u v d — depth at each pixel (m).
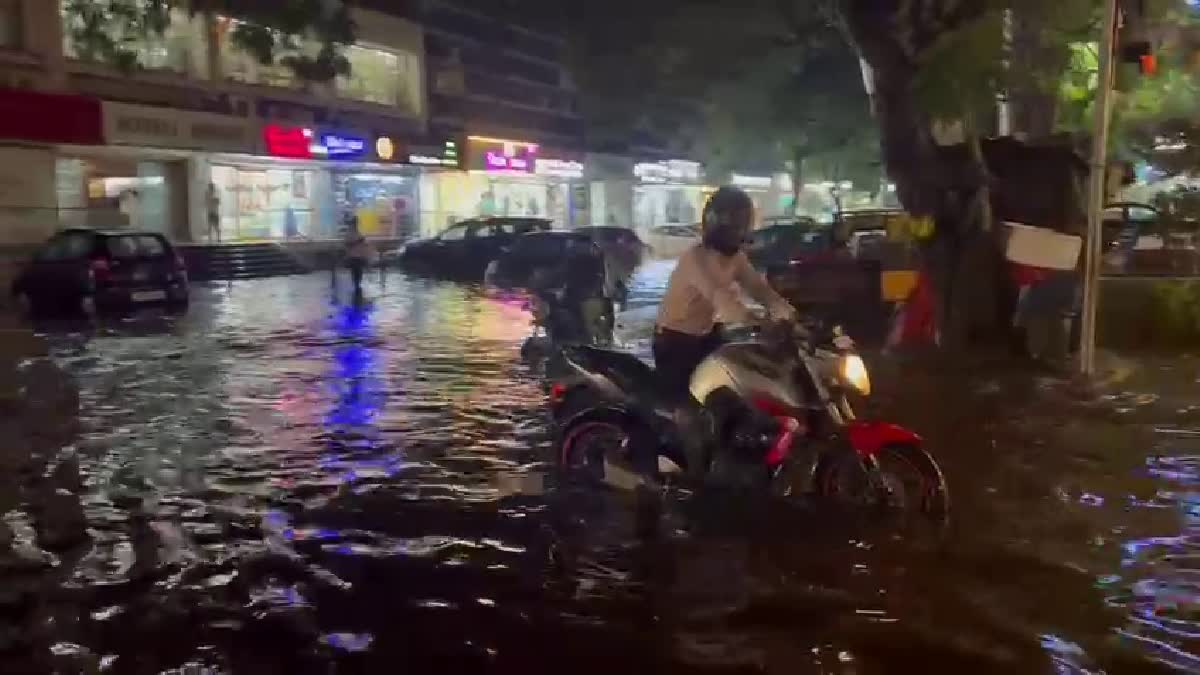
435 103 41.91
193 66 31.03
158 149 28.91
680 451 6.76
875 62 13.09
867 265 15.61
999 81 12.72
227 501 7.14
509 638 4.88
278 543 6.25
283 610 5.23
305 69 29.62
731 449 6.50
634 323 18.66
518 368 13.09
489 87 45.56
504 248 28.33
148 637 4.91
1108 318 13.89
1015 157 13.41
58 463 8.20
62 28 26.70
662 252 42.94
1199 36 13.74
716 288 6.48
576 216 53.06
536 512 6.80
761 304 6.72
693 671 4.52
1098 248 11.55
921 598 5.29
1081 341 11.70
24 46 25.81
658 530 6.37
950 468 7.75
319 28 29.28
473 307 21.70
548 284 18.16
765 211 61.22
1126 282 13.87
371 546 6.18
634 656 4.67
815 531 6.29
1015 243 12.15
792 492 6.49
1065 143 13.28
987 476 7.53
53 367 13.39
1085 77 15.01
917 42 12.73
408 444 8.80
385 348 15.11
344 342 15.84
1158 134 15.73
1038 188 13.23
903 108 13.09
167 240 21.64
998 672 4.48
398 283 28.67
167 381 12.20
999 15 12.18
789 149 40.38
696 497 6.90
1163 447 8.38
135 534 6.43
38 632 4.96
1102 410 9.80
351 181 38.84
